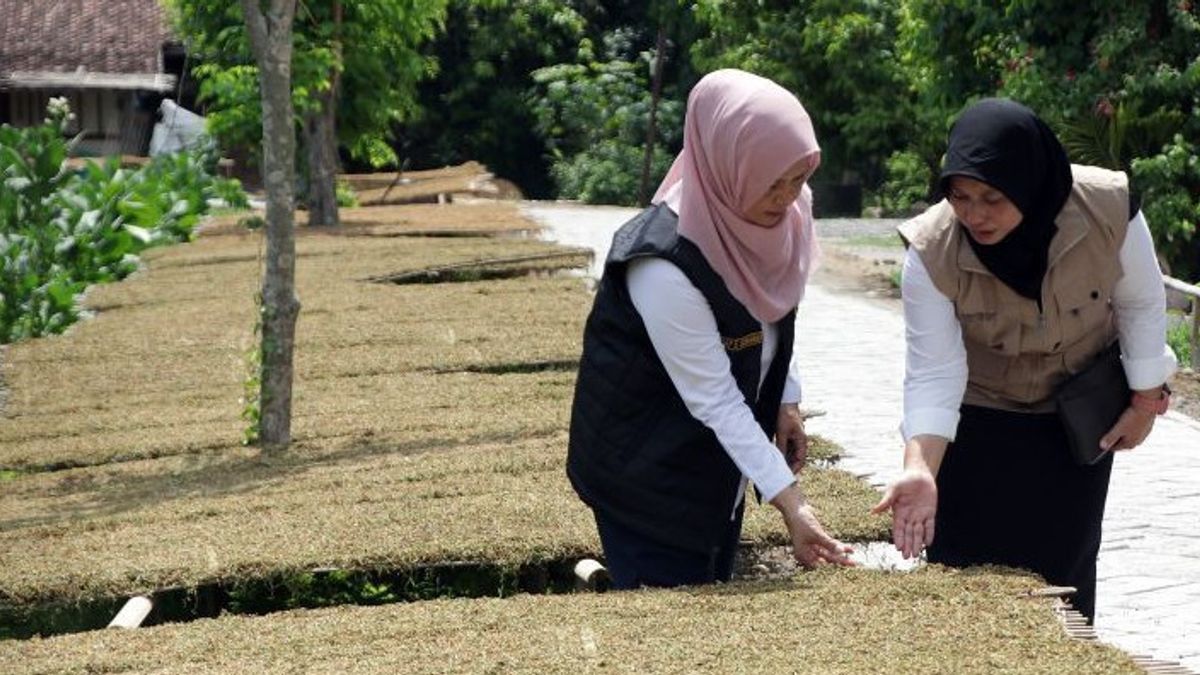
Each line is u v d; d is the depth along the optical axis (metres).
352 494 6.85
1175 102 15.11
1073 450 4.45
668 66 39.97
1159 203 14.70
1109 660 3.72
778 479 4.02
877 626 3.95
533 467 7.29
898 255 19.61
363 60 21.30
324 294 13.48
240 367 10.76
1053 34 15.47
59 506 7.20
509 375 9.98
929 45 16.72
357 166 39.62
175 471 7.91
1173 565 6.70
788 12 30.88
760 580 4.40
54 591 5.55
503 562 5.79
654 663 3.75
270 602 5.96
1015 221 4.16
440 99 40.50
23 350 11.73
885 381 10.94
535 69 40.94
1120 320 4.46
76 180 19.00
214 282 15.24
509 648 3.96
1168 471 8.29
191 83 36.91
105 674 4.14
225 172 31.50
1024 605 4.09
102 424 9.08
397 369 10.25
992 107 4.14
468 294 13.36
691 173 4.02
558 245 16.91
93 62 36.50
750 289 4.06
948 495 4.66
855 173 31.48
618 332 4.16
